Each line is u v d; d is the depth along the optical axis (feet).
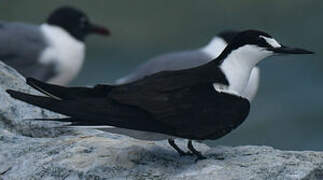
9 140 35.47
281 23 119.44
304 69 107.24
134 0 116.67
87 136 35.60
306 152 33.55
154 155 33.09
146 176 31.42
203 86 31.73
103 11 117.80
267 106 98.73
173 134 30.81
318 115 97.14
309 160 32.68
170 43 117.39
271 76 105.60
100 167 31.94
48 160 32.99
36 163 32.99
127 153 32.99
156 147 34.04
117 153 32.99
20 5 118.32
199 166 32.07
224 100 31.65
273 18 119.85
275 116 95.81
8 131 36.78
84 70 111.65
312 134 93.91
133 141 34.55
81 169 31.94
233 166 31.91
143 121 30.17
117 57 115.14
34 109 38.45
